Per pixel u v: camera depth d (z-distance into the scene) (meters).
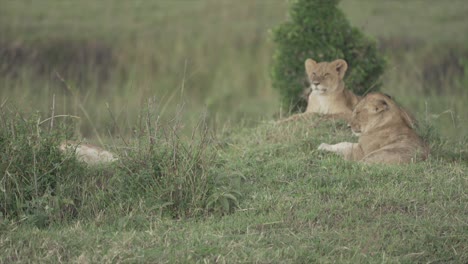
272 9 32.41
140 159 9.75
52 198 9.04
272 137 13.14
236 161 11.29
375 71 16.06
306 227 8.64
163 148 9.88
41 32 27.56
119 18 30.52
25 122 9.90
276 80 15.91
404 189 9.70
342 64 14.83
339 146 12.14
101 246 7.89
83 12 30.92
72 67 25.39
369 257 7.76
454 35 28.23
